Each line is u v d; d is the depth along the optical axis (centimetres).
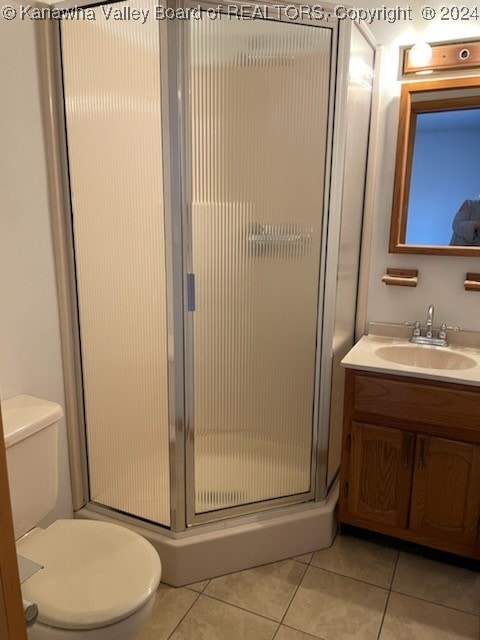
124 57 151
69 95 164
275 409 184
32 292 168
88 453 193
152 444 177
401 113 195
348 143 174
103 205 166
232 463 182
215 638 157
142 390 174
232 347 172
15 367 164
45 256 171
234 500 186
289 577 183
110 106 157
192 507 178
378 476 186
